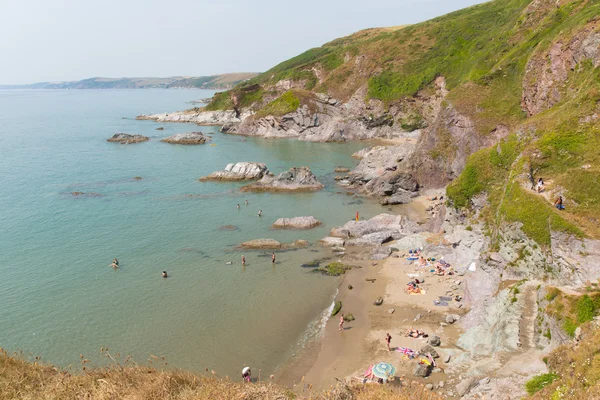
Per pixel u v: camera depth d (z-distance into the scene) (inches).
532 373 880.3
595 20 2316.7
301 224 2348.7
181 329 1366.9
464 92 2989.7
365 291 1604.3
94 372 748.6
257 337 1325.0
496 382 904.3
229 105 7603.4
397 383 1014.4
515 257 1380.4
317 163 4062.5
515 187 1528.1
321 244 2101.4
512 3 5388.8
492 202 1804.9
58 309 1481.3
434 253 1909.4
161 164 3927.2
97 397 651.5
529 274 1316.4
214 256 1959.9
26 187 3068.4
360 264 1859.0
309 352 1238.3
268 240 2094.0
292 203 2810.0
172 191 3048.7
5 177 3346.5
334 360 1187.3
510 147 1903.3
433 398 846.5
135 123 7391.7
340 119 5674.2
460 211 2017.7
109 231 2251.5
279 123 5851.4
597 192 1355.8
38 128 6540.4
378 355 1190.9
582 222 1259.8
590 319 914.7
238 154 4478.3
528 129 1889.8
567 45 2401.6
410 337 1272.1
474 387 940.0
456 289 1571.1
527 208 1395.2
